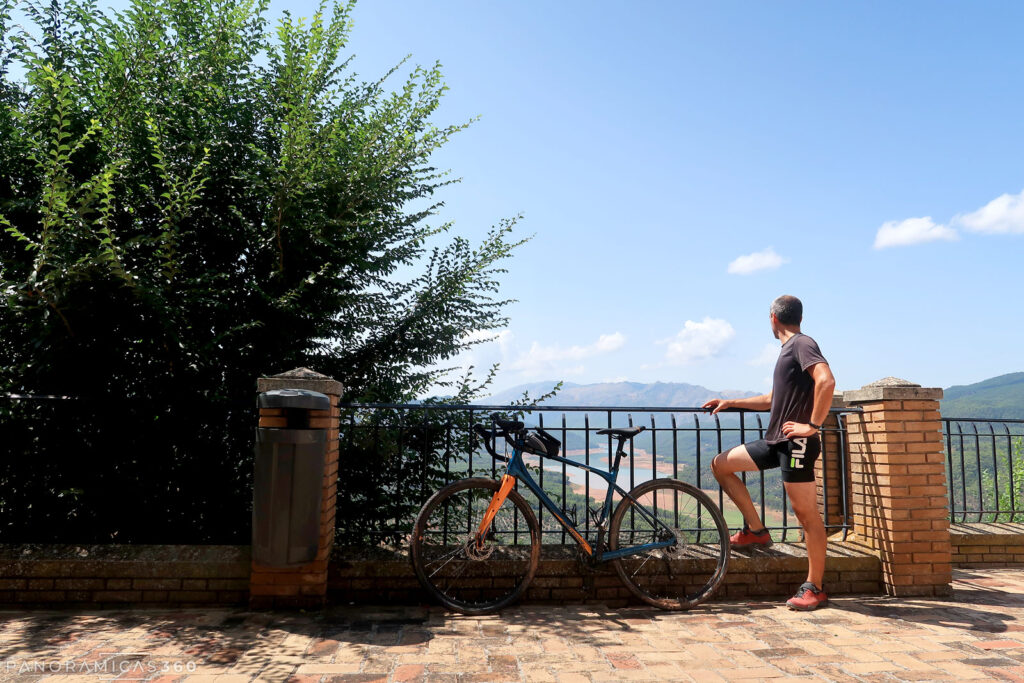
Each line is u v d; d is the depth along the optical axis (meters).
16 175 4.89
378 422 4.99
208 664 2.94
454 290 5.96
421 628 3.59
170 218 4.65
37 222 4.53
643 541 4.33
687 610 4.05
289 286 5.52
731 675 2.87
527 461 4.39
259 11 5.83
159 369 5.07
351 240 5.68
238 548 4.19
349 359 6.06
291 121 5.15
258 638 3.36
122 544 4.46
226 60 5.68
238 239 5.46
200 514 4.90
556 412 4.78
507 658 3.09
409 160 6.20
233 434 4.98
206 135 5.37
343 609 3.97
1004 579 4.98
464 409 4.75
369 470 5.07
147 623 3.62
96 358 4.88
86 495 4.55
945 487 4.43
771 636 3.48
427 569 4.14
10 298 4.04
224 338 5.15
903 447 4.43
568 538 4.58
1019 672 2.91
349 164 5.66
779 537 4.89
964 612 3.98
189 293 4.84
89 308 4.54
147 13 5.12
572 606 4.13
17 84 5.20
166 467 4.78
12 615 3.76
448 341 6.24
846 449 5.03
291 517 3.68
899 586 4.34
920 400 4.47
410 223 6.52
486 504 4.64
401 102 6.04
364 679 2.78
